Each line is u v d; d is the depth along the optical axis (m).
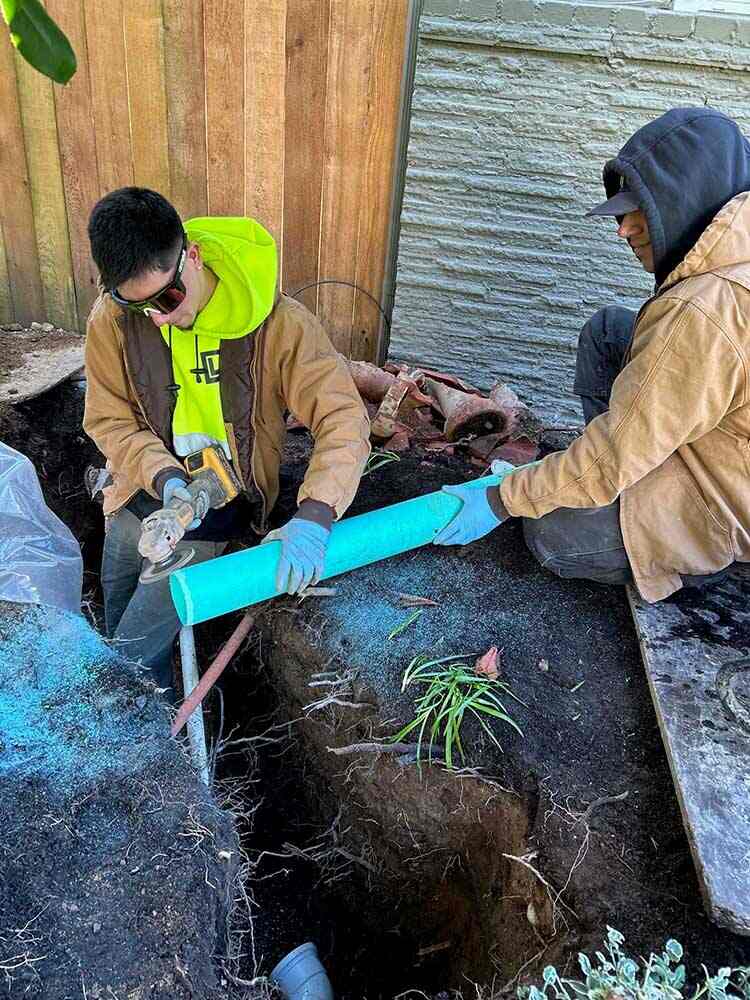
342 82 2.79
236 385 2.08
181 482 2.10
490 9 2.51
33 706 1.72
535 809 1.76
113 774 1.60
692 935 1.53
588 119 2.64
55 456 2.96
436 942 1.98
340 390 2.10
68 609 2.13
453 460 2.80
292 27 2.74
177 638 2.52
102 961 1.35
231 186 3.09
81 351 3.33
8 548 2.08
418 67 2.66
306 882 2.18
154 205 1.74
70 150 3.21
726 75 2.50
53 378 3.09
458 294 3.02
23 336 3.47
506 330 3.06
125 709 1.73
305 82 2.82
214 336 2.02
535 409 3.20
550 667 2.05
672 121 1.80
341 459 2.04
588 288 2.92
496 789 1.81
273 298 1.97
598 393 2.53
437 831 1.89
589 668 2.05
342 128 2.87
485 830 1.83
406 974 2.00
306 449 2.88
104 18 2.92
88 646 1.86
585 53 2.53
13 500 2.16
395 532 2.14
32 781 1.58
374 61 2.73
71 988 1.31
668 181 1.78
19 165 3.29
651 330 1.81
